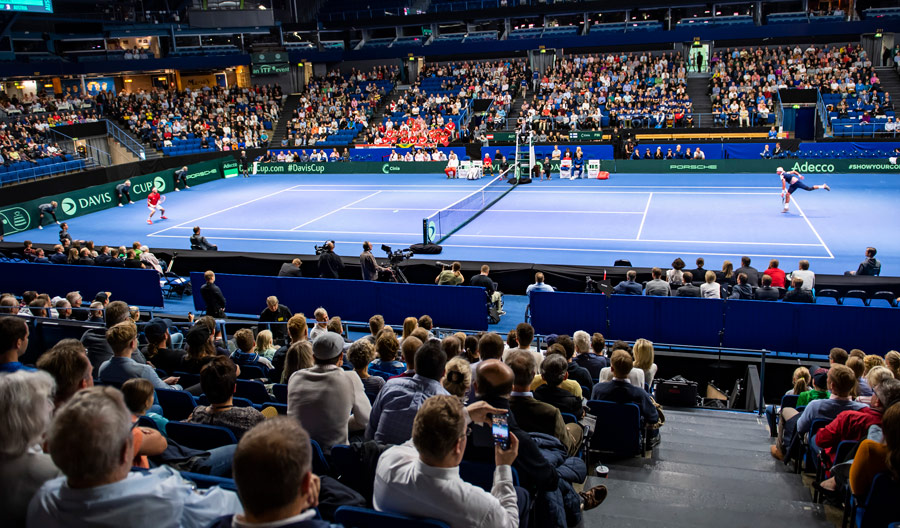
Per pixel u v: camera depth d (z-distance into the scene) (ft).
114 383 24.36
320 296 60.75
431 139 159.94
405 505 12.21
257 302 62.44
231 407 19.90
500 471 13.24
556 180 140.46
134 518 9.64
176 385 28.58
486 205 114.73
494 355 23.26
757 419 36.73
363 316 60.29
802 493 23.77
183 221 110.42
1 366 18.52
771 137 143.54
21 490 10.77
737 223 94.94
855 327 47.55
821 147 134.62
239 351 33.50
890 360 28.68
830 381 23.99
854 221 92.89
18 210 106.22
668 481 25.07
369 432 18.63
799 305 48.21
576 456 22.31
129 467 10.00
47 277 67.15
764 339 49.78
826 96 155.22
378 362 28.45
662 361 51.70
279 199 128.36
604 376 29.35
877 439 19.20
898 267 72.23
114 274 64.44
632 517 20.52
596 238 89.76
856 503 18.69
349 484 17.80
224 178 157.38
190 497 11.10
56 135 147.84
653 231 92.43
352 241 92.89
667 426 34.40
